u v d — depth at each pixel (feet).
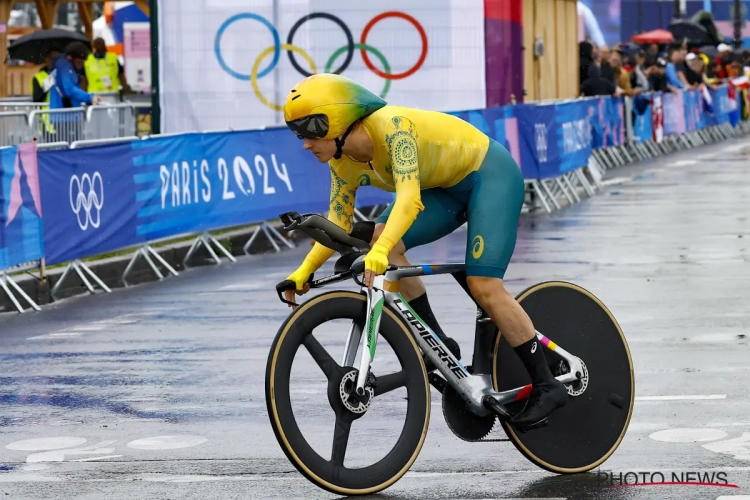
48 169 87.40
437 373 44.57
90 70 154.61
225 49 141.08
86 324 77.71
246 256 110.32
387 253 38.32
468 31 140.46
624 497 40.01
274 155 113.60
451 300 80.38
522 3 151.12
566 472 42.80
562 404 41.63
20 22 276.41
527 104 135.13
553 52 173.99
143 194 97.66
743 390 54.90
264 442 48.39
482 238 40.63
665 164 196.44
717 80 268.82
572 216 129.39
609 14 320.29
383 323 40.47
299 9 140.87
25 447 48.26
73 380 60.80
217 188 106.42
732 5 359.05
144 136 97.96
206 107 141.79
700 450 45.52
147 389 58.39
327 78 39.22
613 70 199.52
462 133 40.63
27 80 229.25
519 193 41.27
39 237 86.79
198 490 41.78
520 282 85.40
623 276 87.97
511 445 47.44
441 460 45.29
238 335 71.67
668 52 249.75
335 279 40.09
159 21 140.56
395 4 140.56
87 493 41.70
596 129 180.24
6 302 87.25
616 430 43.68
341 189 41.88
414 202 38.75
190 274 99.76
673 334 67.77
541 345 42.06
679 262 94.53
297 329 39.19
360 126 39.55
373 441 47.93
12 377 61.87
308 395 55.88
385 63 141.28
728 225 117.29
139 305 84.53
